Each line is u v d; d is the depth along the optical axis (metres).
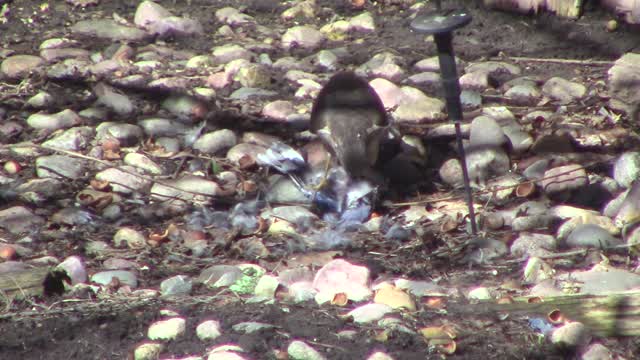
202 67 13.75
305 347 7.05
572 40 14.13
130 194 10.55
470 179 10.71
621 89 12.28
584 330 7.32
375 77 13.32
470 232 9.52
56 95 12.89
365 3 15.95
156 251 9.30
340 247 9.34
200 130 11.87
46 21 15.30
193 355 7.12
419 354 7.11
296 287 8.23
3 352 7.27
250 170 11.11
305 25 15.34
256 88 13.05
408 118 11.98
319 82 13.20
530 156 11.13
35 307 7.95
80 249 9.30
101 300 8.09
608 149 11.16
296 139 11.71
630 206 9.38
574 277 8.27
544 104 12.39
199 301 8.04
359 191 10.14
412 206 10.25
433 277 8.73
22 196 10.41
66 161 11.12
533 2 14.70
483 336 7.40
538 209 9.89
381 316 7.61
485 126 10.95
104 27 14.87
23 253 9.15
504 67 13.41
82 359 7.18
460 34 14.63
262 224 9.74
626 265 8.72
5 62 13.66
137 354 7.12
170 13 15.55
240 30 15.10
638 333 7.44
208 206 10.36
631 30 13.99
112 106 12.52
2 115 12.30
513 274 8.70
